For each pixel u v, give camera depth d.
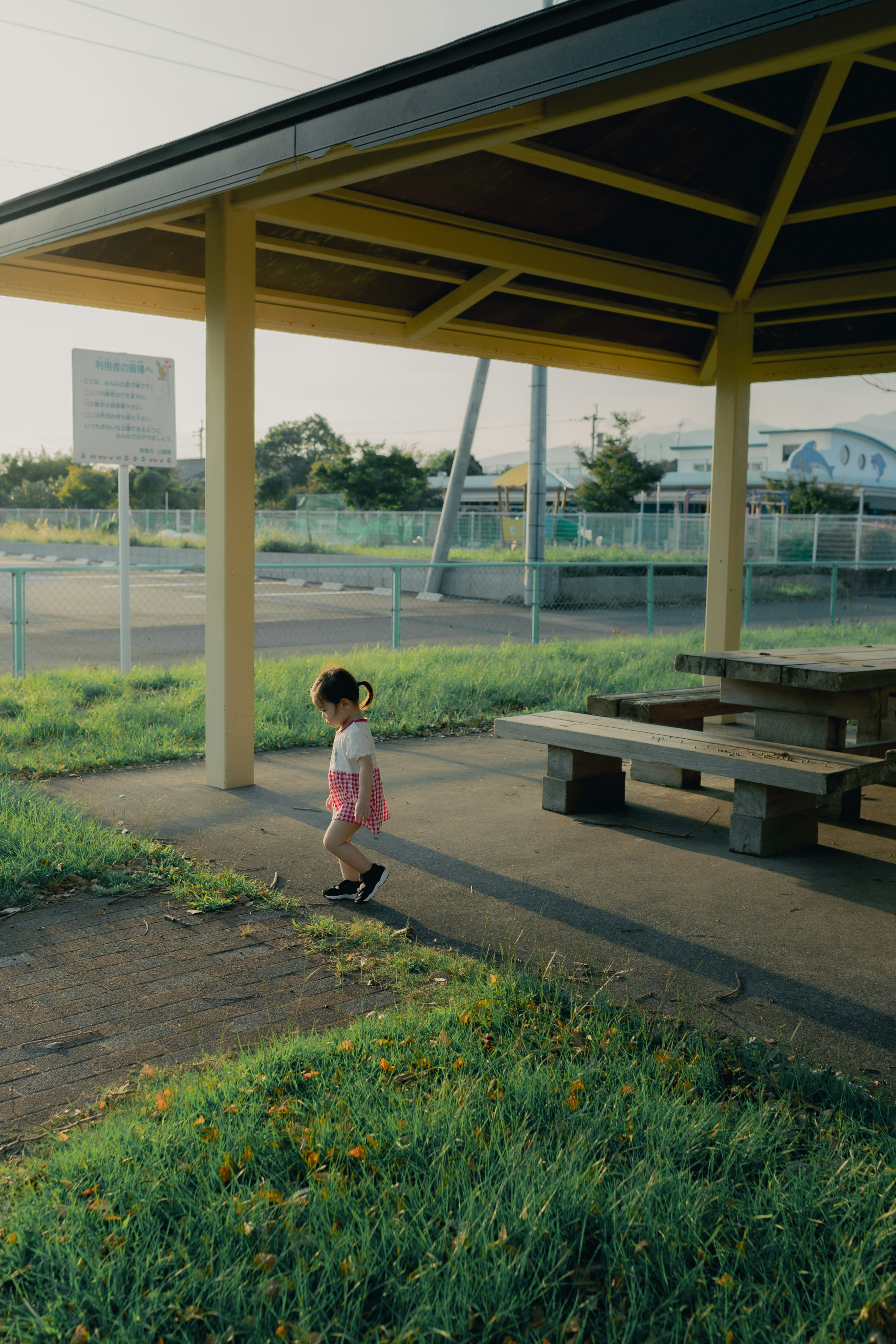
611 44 3.57
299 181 5.54
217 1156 2.42
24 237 6.46
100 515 47.53
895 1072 3.03
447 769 7.36
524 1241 2.14
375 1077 2.84
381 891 4.68
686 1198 2.27
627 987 3.63
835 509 47.62
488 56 3.97
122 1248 2.09
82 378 10.23
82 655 13.64
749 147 6.39
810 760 5.13
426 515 34.09
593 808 6.23
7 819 5.38
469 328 8.62
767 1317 1.96
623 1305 2.00
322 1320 1.93
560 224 7.08
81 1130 2.65
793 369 10.02
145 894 4.59
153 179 5.58
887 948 4.06
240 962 3.83
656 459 82.50
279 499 66.44
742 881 4.91
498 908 4.47
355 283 7.88
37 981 3.64
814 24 3.81
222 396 6.29
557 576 22.62
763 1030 3.31
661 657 12.61
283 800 6.30
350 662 11.43
